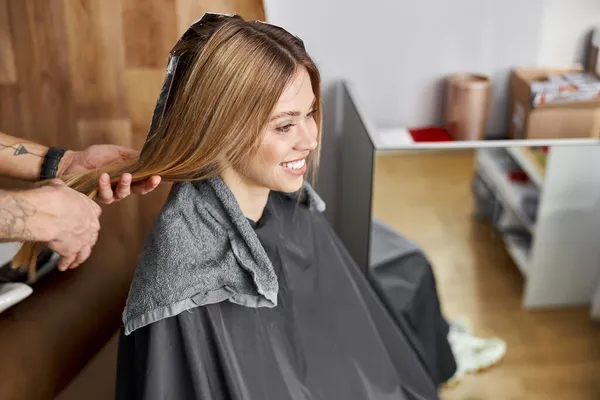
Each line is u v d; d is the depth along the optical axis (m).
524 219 1.54
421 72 1.67
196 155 0.88
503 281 1.60
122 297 1.31
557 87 1.52
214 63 0.84
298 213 1.13
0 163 1.16
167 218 0.91
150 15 1.45
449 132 1.66
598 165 1.47
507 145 1.45
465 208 1.50
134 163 0.94
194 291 0.89
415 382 1.28
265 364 0.98
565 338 1.64
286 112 0.87
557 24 1.62
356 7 1.59
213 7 1.46
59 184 0.96
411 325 1.59
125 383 1.00
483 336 1.64
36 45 1.48
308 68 0.91
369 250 1.55
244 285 0.93
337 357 1.12
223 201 0.92
